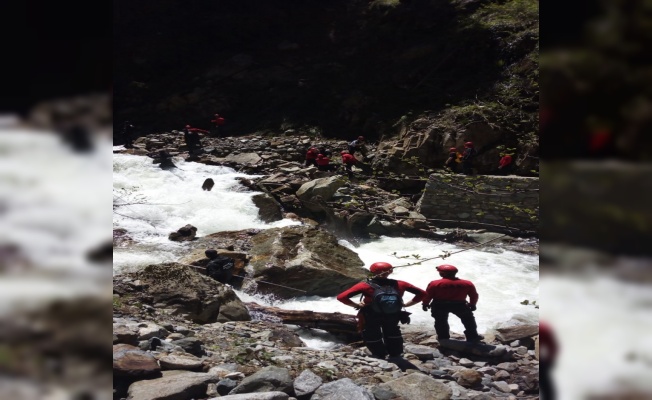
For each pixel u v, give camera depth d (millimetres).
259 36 30500
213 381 4684
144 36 30156
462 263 12125
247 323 7488
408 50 25734
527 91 20359
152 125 25797
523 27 23641
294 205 15289
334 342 7605
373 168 18688
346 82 25734
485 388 5586
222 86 27484
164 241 12062
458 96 21922
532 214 13219
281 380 4680
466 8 26844
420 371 5945
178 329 6422
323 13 30938
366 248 13539
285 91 26359
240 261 10266
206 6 32781
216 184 16484
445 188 15375
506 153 18219
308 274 9945
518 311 9188
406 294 10266
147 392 4211
